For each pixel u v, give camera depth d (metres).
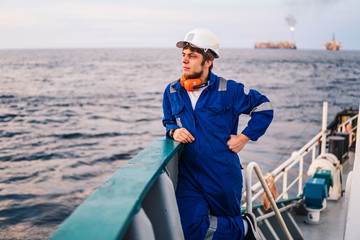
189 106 2.24
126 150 29.06
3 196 19.61
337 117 11.91
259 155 24.00
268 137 30.53
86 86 92.88
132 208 1.06
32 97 68.56
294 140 29.50
